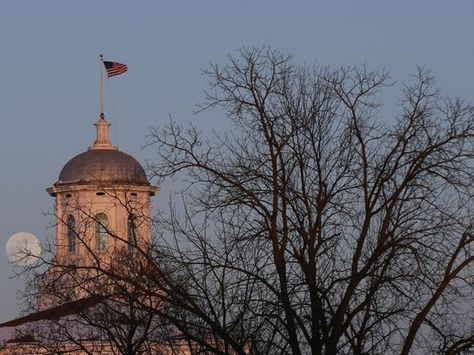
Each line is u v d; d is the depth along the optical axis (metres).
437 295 73.06
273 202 74.31
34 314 86.56
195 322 76.00
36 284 80.62
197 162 76.00
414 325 73.06
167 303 81.06
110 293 80.44
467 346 73.50
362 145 75.75
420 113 75.50
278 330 72.94
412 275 73.50
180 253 75.50
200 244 75.31
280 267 73.69
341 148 75.75
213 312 73.12
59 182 167.88
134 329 78.75
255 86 75.62
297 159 75.25
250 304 73.56
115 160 173.38
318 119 75.75
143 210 83.81
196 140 76.12
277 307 73.81
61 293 79.88
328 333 72.44
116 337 84.88
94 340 85.81
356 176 75.50
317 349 72.44
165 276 75.56
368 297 72.44
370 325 74.00
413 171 74.44
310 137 75.44
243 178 75.25
